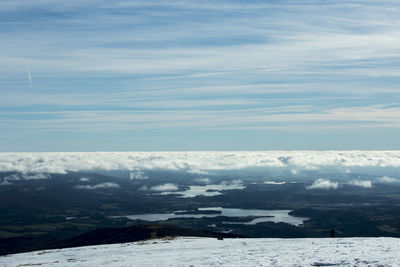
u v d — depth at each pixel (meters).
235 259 62.69
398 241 75.00
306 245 78.25
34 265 83.44
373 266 47.97
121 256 85.19
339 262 52.25
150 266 63.34
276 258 59.66
